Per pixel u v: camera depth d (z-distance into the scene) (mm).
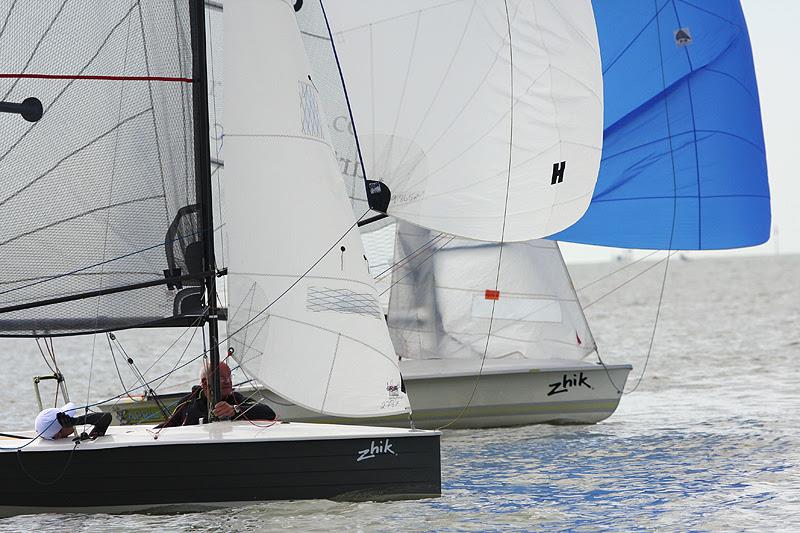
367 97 44438
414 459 33938
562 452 46406
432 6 44438
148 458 32750
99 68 34562
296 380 34719
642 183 58625
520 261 55875
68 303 34500
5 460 32906
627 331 129750
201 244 34719
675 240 58812
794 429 51281
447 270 55656
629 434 51125
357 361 35125
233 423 34812
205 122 34781
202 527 31906
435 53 44438
